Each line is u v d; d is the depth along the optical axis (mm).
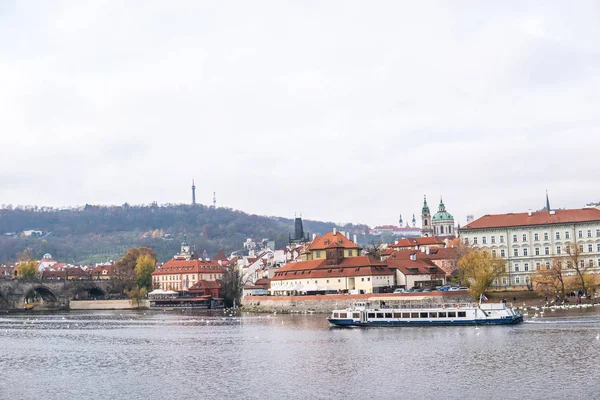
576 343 161625
